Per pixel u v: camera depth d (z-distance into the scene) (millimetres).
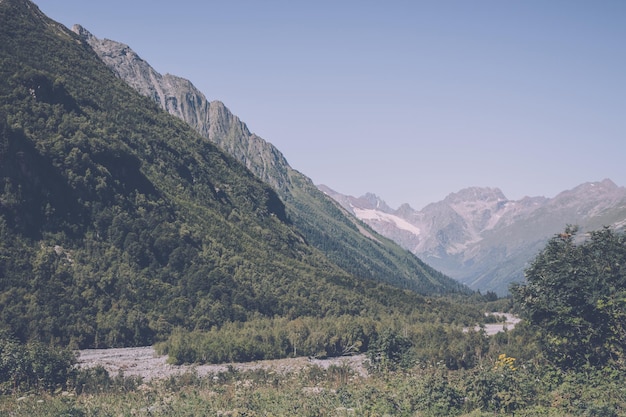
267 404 73000
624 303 71500
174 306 165125
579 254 82375
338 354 142750
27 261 152375
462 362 112312
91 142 196875
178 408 72312
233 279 188375
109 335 145375
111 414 70750
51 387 89188
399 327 148250
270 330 148375
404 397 67438
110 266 169500
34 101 197000
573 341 74500
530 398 63938
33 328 134875
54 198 174875
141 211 196000
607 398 60594
